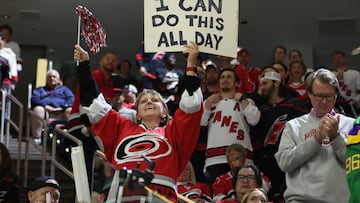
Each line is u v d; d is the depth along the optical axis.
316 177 11.02
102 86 19.47
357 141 9.18
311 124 11.41
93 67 32.16
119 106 19.67
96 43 11.24
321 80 11.26
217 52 11.52
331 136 10.77
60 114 23.91
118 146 10.39
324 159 11.08
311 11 30.62
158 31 11.53
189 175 16.25
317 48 32.50
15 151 23.69
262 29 32.06
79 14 11.20
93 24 11.27
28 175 21.64
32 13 31.30
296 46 32.53
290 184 11.25
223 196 15.16
